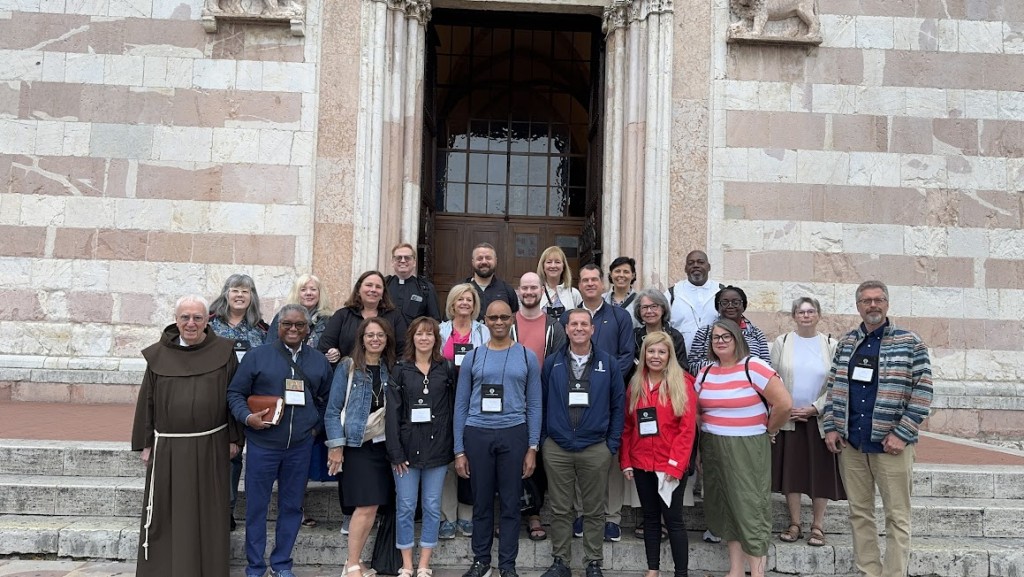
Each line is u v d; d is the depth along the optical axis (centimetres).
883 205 894
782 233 889
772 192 893
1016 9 916
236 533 523
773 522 564
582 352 496
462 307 537
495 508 557
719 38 905
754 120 899
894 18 910
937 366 881
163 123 882
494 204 1178
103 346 865
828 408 505
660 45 897
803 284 886
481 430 483
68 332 863
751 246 888
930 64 909
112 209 873
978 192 898
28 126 874
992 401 868
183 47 889
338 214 883
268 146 886
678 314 624
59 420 727
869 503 492
